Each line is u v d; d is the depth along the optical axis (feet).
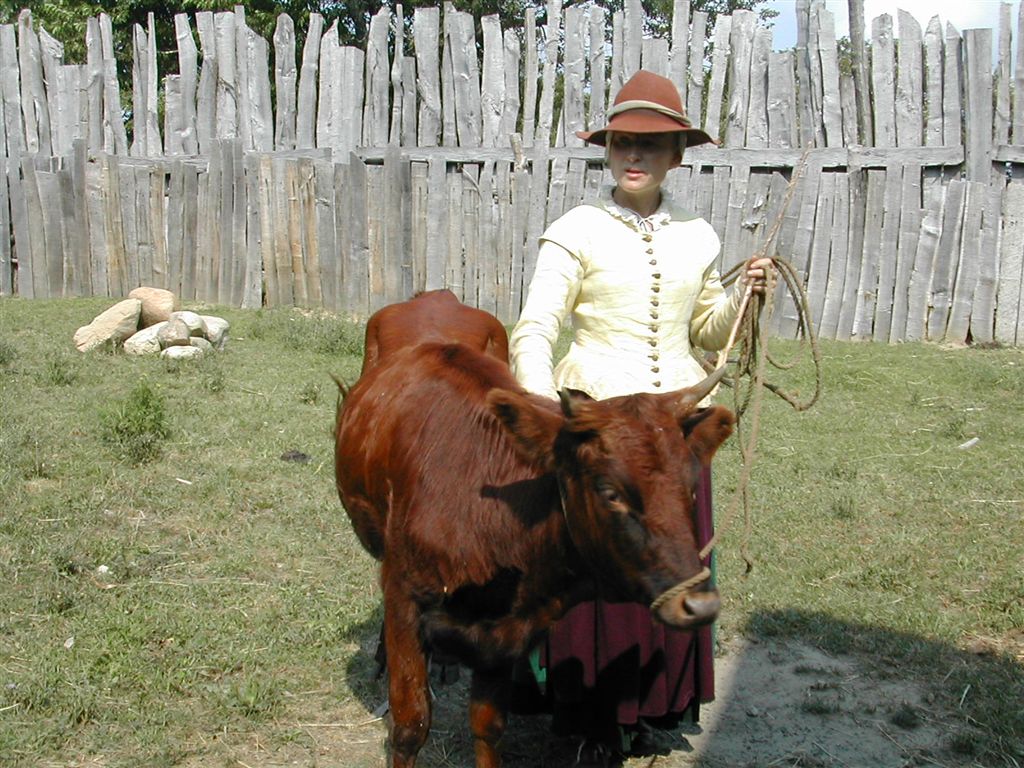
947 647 16.37
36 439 23.34
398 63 43.11
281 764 12.90
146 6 70.38
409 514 11.02
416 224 43.19
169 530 19.51
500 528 10.48
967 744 13.78
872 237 39.65
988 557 19.65
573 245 12.25
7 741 12.65
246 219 44.55
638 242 12.26
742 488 11.31
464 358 12.17
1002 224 38.93
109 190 46.26
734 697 15.07
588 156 41.63
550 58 41.63
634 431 9.19
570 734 12.78
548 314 12.07
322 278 44.04
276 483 22.31
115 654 14.75
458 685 15.40
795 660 16.10
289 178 43.80
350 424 13.15
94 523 19.35
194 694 14.11
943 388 32.94
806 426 28.48
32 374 29.73
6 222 47.09
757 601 17.79
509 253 42.45
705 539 12.37
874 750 13.79
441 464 10.98
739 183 40.45
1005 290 39.04
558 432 9.73
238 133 45.55
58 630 15.38
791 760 13.53
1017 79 38.37
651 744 13.61
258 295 44.83
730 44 40.37
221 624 15.88
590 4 41.37
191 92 46.03
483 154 42.34
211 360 32.91
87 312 41.34
